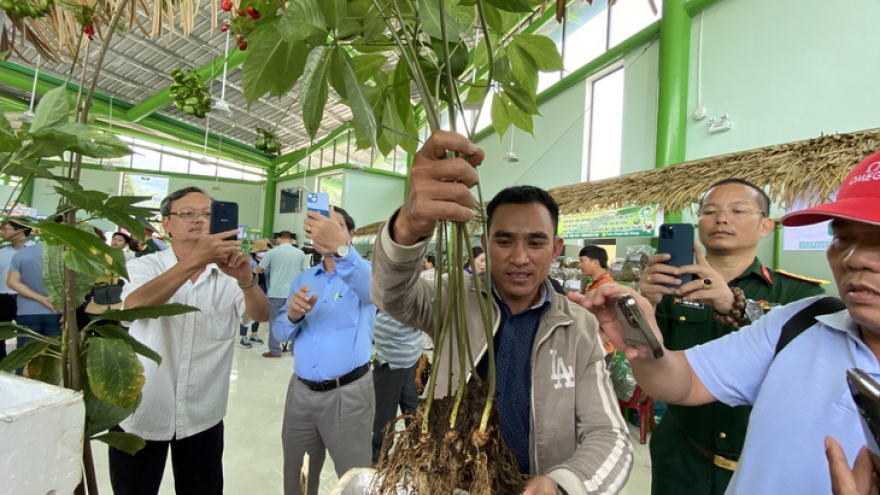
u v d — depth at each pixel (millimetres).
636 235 2824
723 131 2980
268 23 521
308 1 415
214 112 1984
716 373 758
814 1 2506
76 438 420
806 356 658
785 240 2369
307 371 1414
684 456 1071
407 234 612
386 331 2016
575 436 752
